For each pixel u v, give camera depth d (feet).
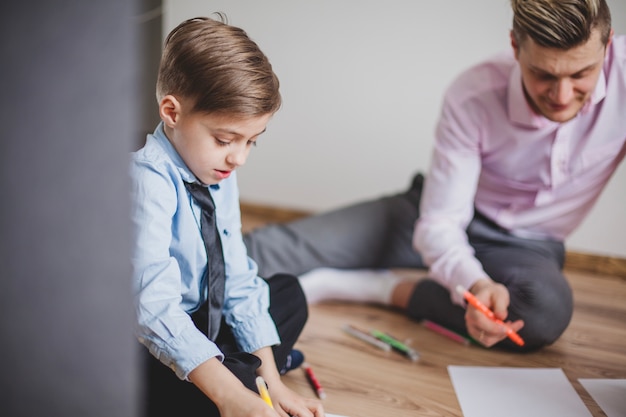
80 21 1.77
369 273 5.26
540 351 4.35
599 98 3.85
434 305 4.66
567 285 4.31
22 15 1.73
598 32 3.24
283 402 3.17
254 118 2.81
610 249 5.79
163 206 2.89
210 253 3.15
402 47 6.25
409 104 6.38
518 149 4.31
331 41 6.50
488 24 5.88
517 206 4.68
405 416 3.53
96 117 1.81
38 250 1.83
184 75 2.78
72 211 1.83
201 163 2.91
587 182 4.38
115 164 1.85
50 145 1.79
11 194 1.79
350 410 3.57
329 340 4.47
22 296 1.85
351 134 6.68
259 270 5.07
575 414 3.55
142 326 2.80
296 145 6.94
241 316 3.38
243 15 6.76
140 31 5.88
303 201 7.07
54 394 1.92
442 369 4.08
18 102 1.76
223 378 2.76
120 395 1.96
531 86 3.62
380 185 6.72
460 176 4.43
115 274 1.91
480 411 3.58
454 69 6.12
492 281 4.27
